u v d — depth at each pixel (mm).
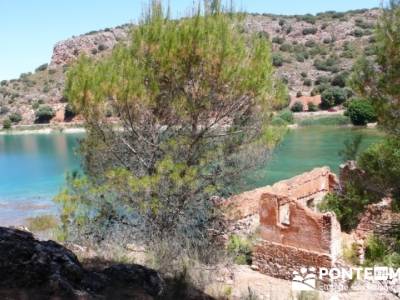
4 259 6949
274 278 18156
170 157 15961
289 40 138625
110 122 16703
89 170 17453
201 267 13070
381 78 10586
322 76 109188
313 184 24125
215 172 17203
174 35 15672
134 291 7719
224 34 15859
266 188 21359
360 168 12195
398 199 11836
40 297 6535
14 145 87938
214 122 16922
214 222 17844
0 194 43531
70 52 155375
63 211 15250
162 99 16688
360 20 137625
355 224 18328
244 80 15867
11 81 150375
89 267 9922
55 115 117125
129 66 15758
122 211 16234
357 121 71938
